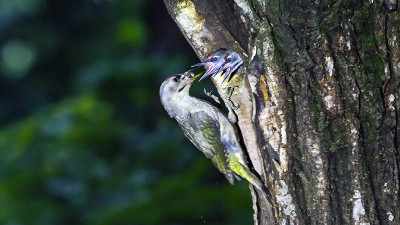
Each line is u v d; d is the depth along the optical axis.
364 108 7.47
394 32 7.38
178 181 17.56
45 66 25.33
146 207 17.19
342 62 7.39
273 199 8.20
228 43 8.74
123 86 20.30
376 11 7.30
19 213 18.64
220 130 9.84
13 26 24.44
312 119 7.60
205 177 17.67
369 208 7.69
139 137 19.42
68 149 19.61
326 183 7.73
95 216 17.78
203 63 9.18
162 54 19.95
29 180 19.38
